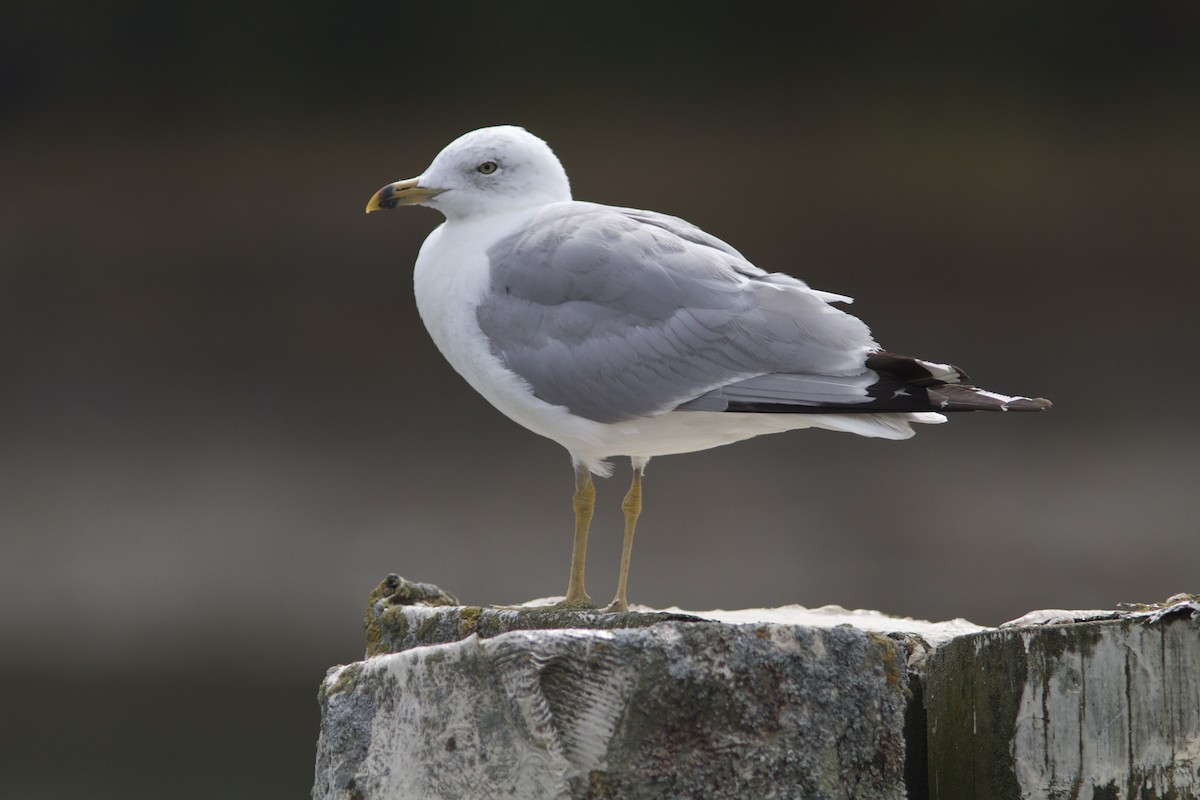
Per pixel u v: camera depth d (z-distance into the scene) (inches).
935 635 249.9
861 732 203.5
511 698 193.6
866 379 279.7
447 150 319.0
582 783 192.4
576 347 291.1
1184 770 197.2
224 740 521.0
